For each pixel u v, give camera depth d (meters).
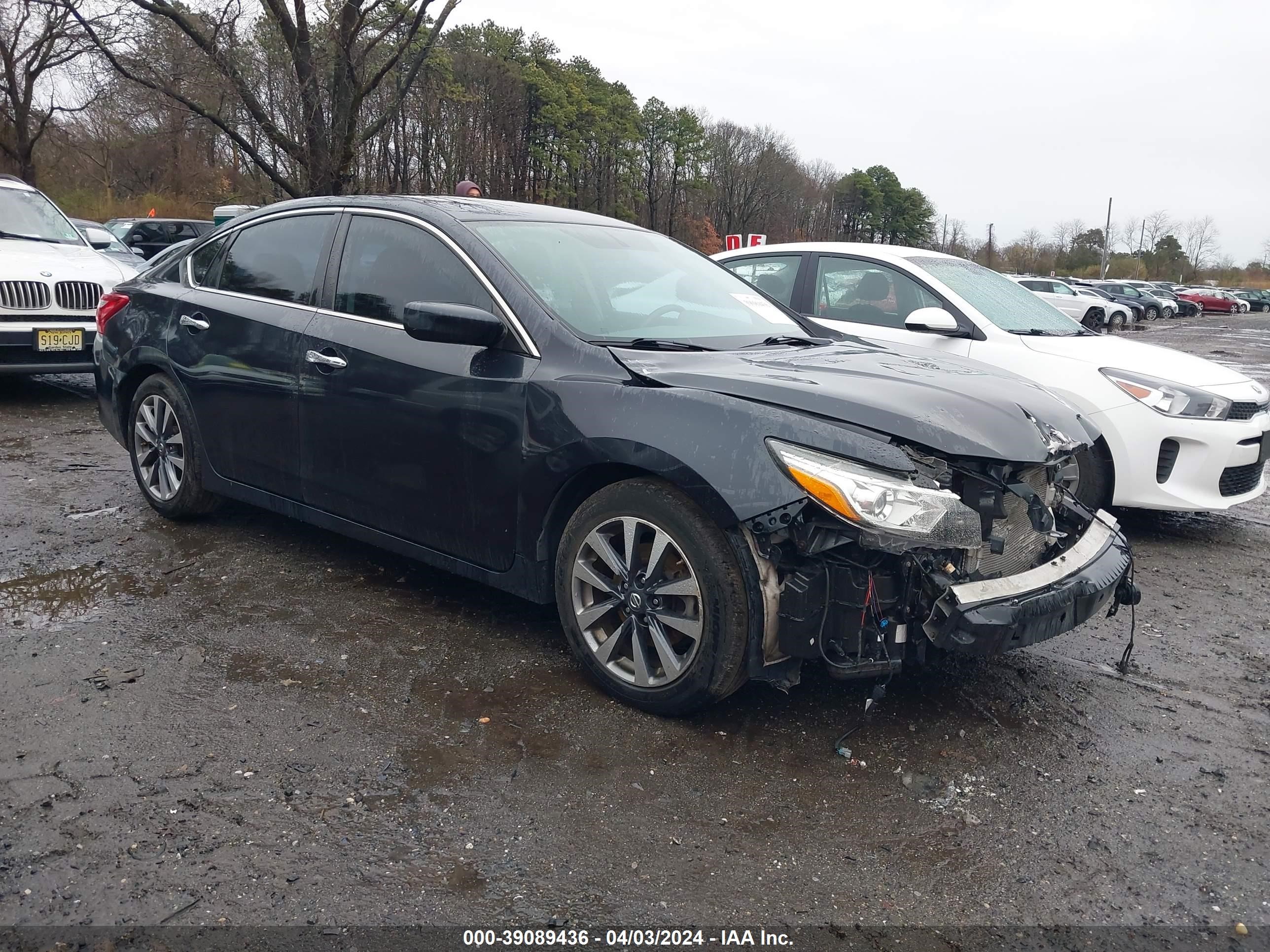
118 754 2.82
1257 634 4.25
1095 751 3.13
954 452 2.79
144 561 4.41
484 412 3.41
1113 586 3.17
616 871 2.42
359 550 4.66
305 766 2.80
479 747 2.95
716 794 2.76
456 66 55.22
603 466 3.17
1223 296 56.28
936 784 2.88
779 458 2.78
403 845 2.48
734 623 2.91
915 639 2.88
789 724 3.18
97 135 29.64
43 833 2.45
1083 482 5.50
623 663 3.24
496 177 58.31
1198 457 5.36
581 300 3.62
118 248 11.04
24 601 3.90
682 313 3.86
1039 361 5.58
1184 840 2.67
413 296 3.77
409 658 3.53
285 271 4.30
